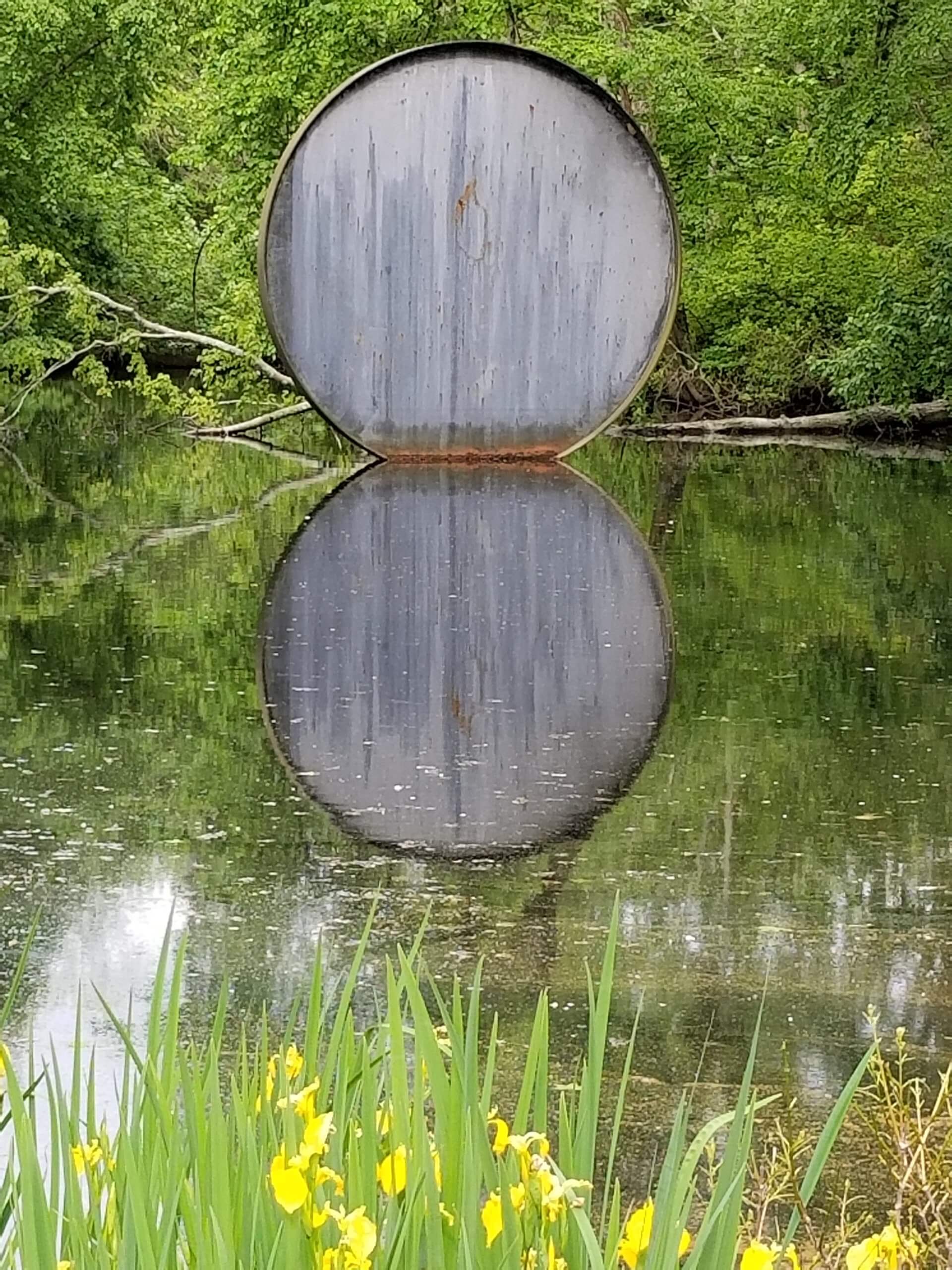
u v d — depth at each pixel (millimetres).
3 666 8938
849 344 24125
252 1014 4484
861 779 6949
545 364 19625
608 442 23406
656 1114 3982
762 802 6633
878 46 22797
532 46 23172
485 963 4918
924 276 23734
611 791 6789
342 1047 2396
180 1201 2109
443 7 22375
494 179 19188
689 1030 4453
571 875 5754
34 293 24359
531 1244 2076
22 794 6660
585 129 19141
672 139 24531
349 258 19250
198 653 9281
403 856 5938
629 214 19312
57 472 18906
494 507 15781
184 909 5352
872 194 25766
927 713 8086
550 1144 3611
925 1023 4516
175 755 7250
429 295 19406
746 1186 3514
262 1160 2152
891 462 20547
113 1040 4277
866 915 5367
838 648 9570
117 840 6086
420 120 19031
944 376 23531
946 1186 3137
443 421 19766
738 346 24797
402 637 9781
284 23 22016
